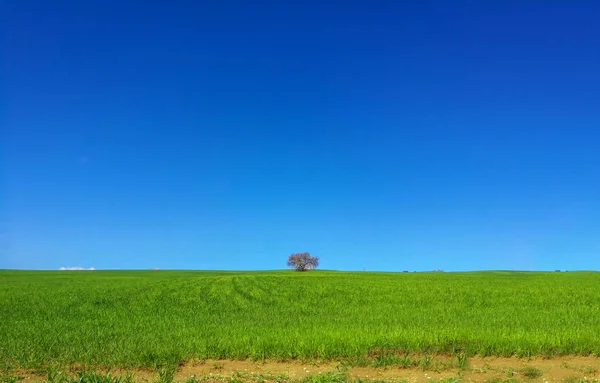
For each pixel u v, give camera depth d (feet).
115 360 41.37
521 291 144.97
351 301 119.24
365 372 39.58
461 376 38.37
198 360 43.42
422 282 193.16
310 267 447.42
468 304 109.81
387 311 90.43
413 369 40.42
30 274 315.37
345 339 48.19
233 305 109.81
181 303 114.83
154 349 44.47
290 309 98.02
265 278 237.66
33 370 40.01
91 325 67.36
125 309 100.42
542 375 38.81
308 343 45.91
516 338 48.67
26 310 97.04
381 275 283.59
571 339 48.44
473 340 48.19
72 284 193.06
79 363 41.70
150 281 216.13
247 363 42.88
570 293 137.80
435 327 58.90
